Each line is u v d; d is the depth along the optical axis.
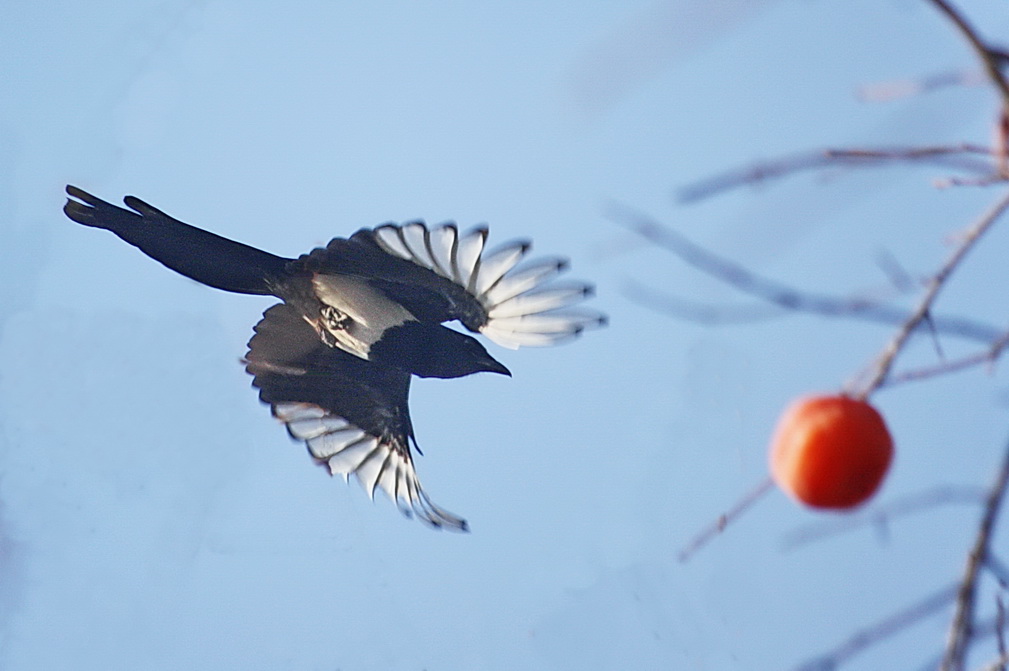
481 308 10.79
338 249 10.62
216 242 10.54
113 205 10.24
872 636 5.77
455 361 11.12
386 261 10.69
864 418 6.91
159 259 10.42
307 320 11.27
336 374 11.91
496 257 10.59
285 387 11.90
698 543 7.21
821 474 6.80
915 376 6.18
